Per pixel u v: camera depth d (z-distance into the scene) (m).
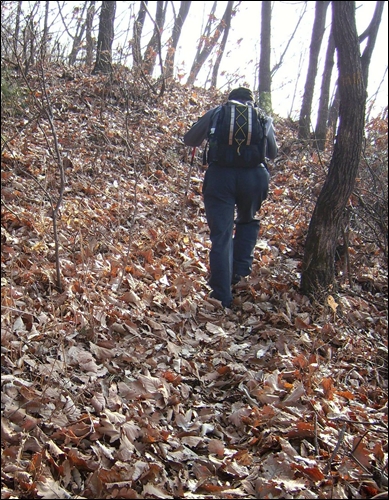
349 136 4.45
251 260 4.85
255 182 4.42
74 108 8.18
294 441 2.94
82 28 10.52
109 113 8.50
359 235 5.95
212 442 2.79
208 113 4.43
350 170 4.50
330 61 9.73
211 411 3.10
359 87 4.38
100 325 3.58
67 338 3.33
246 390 3.32
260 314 4.35
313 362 3.72
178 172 7.52
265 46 11.89
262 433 2.90
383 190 5.44
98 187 6.14
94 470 2.46
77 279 4.03
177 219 6.02
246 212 4.64
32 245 4.38
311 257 4.69
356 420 3.24
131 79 10.03
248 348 3.88
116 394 3.02
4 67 6.04
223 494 2.47
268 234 6.01
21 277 3.86
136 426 2.74
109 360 3.29
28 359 3.05
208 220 4.48
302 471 2.67
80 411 2.80
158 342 3.69
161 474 2.53
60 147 6.73
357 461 2.75
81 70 10.14
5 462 2.38
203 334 3.92
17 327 3.29
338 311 4.56
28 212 4.85
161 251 5.16
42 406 2.73
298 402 3.24
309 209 6.65
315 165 7.84
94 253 4.64
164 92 10.49
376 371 3.94
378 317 4.82
